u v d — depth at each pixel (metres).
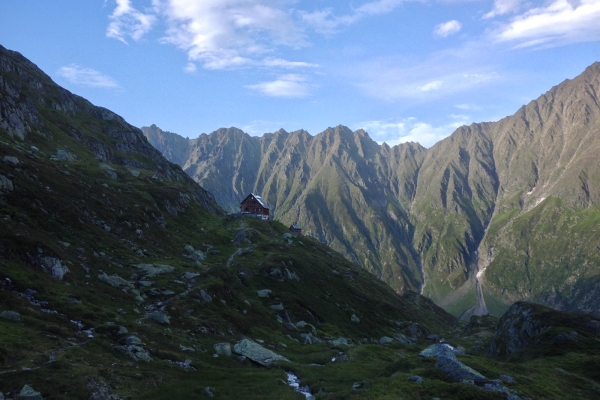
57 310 46.34
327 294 125.94
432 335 142.50
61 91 185.50
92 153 149.25
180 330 58.53
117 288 63.00
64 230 70.12
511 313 95.81
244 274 107.62
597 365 55.97
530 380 46.25
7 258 49.69
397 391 36.66
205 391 39.81
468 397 36.00
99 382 34.59
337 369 58.03
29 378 31.61
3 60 162.38
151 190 139.50
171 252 101.75
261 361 56.16
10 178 71.00
